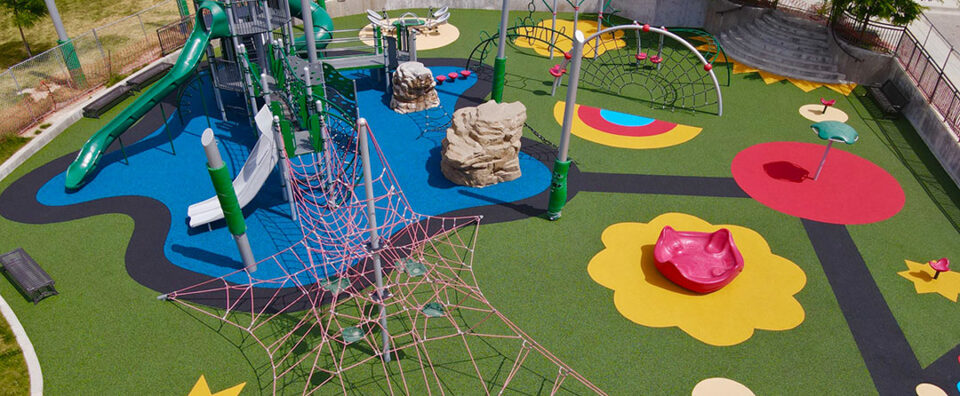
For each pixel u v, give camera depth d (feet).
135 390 45.42
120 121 70.08
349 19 118.21
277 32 107.96
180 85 75.77
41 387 45.44
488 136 67.05
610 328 51.65
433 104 86.53
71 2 115.85
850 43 95.96
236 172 71.87
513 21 120.06
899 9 89.92
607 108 88.99
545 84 95.96
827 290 56.59
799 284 57.11
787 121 86.17
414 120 83.61
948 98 79.51
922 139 81.61
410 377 46.88
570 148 78.23
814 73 97.76
